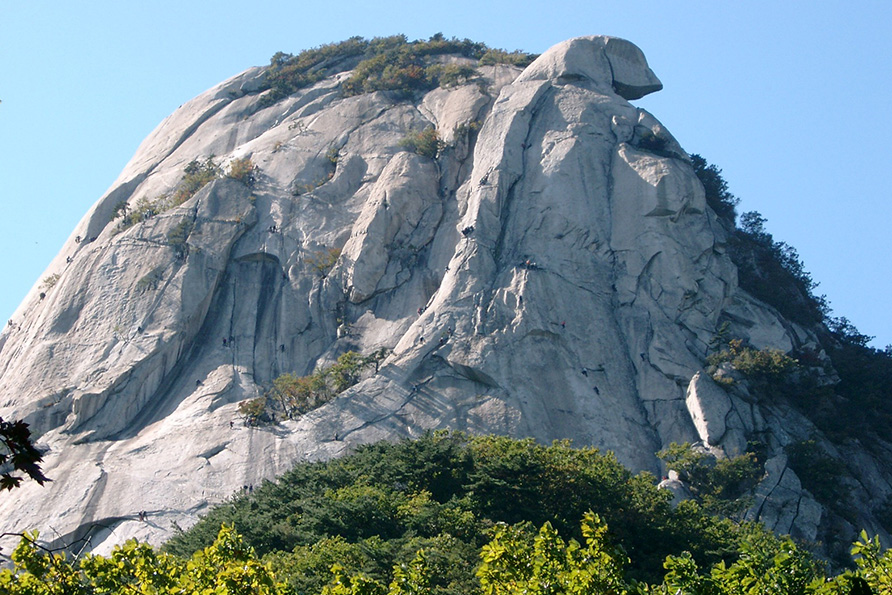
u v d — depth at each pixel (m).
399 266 121.69
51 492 99.81
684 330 112.19
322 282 121.62
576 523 75.12
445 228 123.88
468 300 111.31
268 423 105.00
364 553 63.31
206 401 110.12
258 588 44.28
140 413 112.06
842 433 108.19
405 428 101.25
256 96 155.00
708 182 136.00
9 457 26.39
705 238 118.44
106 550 94.38
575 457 81.19
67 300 123.38
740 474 96.25
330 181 133.12
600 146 125.44
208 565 46.19
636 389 107.56
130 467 102.19
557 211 119.25
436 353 106.88
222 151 146.12
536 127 128.88
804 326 121.69
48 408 111.00
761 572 43.19
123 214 134.62
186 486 99.06
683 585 42.75
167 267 123.12
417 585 45.47
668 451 98.06
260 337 118.69
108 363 115.00
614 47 139.38
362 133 139.62
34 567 43.09
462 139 132.38
